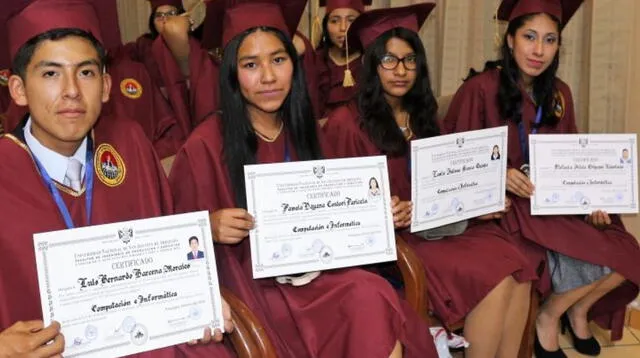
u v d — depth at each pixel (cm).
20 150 153
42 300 139
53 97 144
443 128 271
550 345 268
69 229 143
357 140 236
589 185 246
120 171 166
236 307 170
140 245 151
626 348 281
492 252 228
